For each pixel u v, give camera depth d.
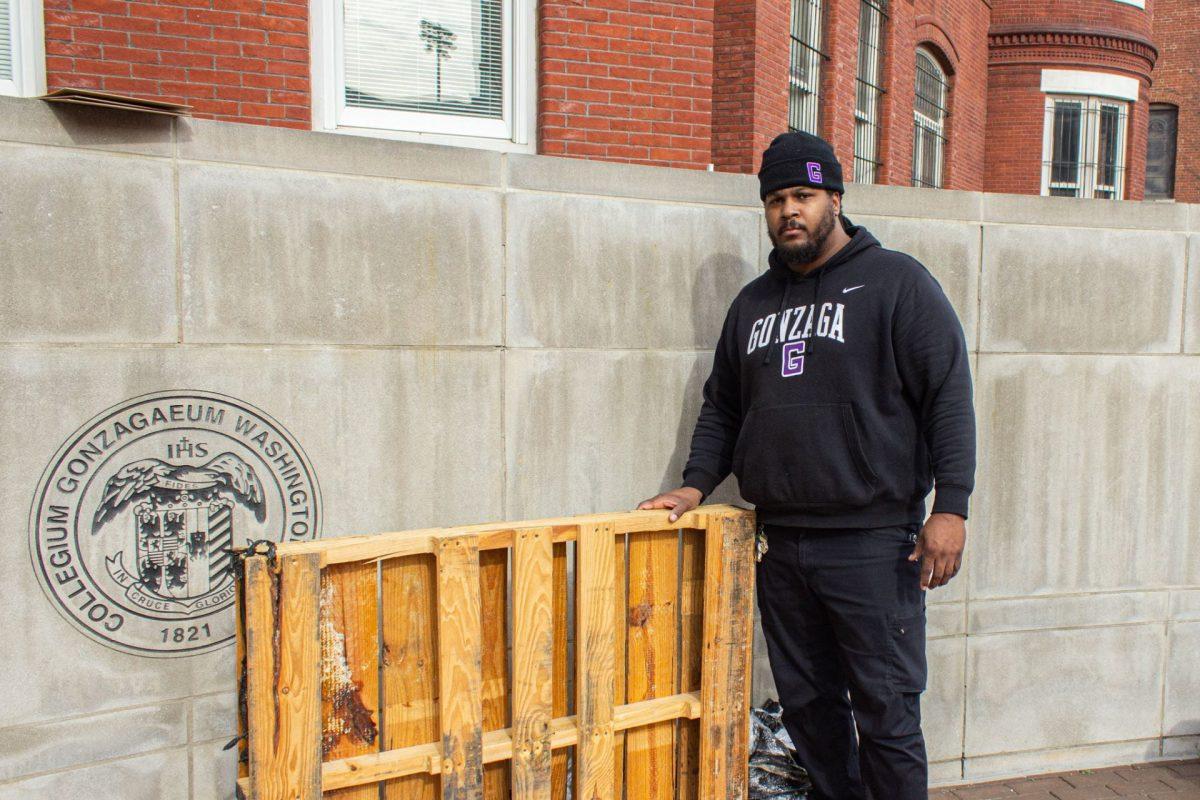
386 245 2.64
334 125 3.84
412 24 4.00
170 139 2.36
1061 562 3.44
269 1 3.61
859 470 2.33
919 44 10.17
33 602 2.27
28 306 2.22
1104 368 3.43
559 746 2.24
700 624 2.48
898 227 3.18
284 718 1.91
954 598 3.34
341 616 2.00
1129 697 3.55
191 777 2.49
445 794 2.08
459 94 4.12
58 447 2.28
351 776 2.00
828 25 7.74
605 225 2.93
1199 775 3.45
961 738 3.39
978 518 3.34
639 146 4.32
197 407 2.44
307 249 2.54
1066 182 12.91
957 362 2.30
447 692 2.06
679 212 3.03
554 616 2.30
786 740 2.90
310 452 2.58
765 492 2.45
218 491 2.48
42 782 2.30
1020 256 3.32
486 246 2.78
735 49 6.33
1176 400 3.51
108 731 2.38
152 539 2.41
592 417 2.95
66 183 2.25
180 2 3.47
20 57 3.30
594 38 4.20
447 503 2.77
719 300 3.11
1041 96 12.50
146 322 2.36
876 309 2.33
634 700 2.39
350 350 2.62
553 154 4.16
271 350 2.52
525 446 2.87
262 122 3.63
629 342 2.99
